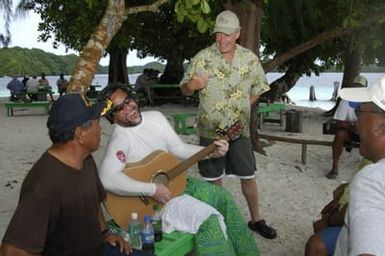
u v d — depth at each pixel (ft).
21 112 56.24
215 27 13.56
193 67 13.94
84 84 13.39
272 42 46.44
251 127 26.27
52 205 7.51
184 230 11.04
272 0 27.20
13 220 7.35
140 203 11.41
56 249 7.86
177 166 11.93
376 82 6.79
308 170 23.21
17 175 22.49
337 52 53.42
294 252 13.71
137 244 10.32
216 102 13.93
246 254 12.10
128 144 11.68
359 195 5.82
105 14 13.92
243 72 13.88
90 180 8.14
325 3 31.65
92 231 8.23
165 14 57.36
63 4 50.39
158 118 12.47
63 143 7.77
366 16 24.44
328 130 23.32
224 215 12.14
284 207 17.63
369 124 6.63
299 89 127.54
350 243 5.65
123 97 11.67
